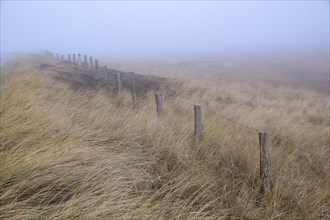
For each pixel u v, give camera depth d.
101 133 5.96
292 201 4.88
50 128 5.02
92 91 11.41
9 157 3.48
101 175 3.79
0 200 2.96
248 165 5.86
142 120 7.25
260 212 4.45
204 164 5.63
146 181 4.38
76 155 4.09
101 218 3.00
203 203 4.24
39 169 3.53
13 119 4.85
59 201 3.24
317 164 6.98
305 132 9.09
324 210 4.93
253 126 8.93
